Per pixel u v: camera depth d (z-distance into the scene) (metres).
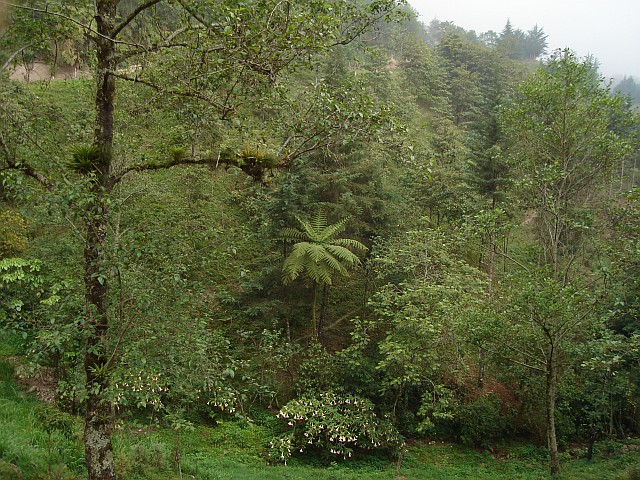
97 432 4.77
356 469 11.48
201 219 5.43
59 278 7.24
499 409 14.29
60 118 5.75
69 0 5.09
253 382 6.48
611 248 10.51
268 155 5.44
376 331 15.02
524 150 15.81
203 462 9.55
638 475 10.14
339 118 5.14
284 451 11.34
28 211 4.11
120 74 5.19
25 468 5.89
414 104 33.53
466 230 13.17
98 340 4.57
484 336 10.37
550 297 9.39
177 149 5.34
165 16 5.46
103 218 4.30
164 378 4.79
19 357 10.84
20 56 5.17
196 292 4.82
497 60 42.88
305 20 4.58
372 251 14.72
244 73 4.98
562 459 12.98
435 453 12.82
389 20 5.44
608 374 13.16
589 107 13.77
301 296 15.03
